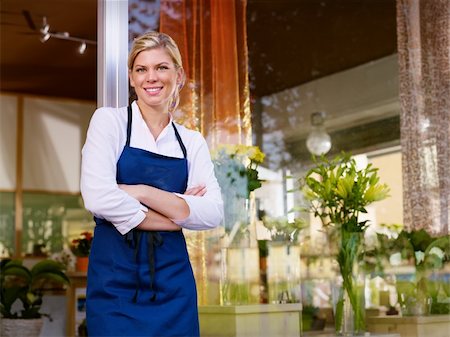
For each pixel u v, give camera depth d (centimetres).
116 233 188
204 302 247
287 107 442
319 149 446
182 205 191
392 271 277
